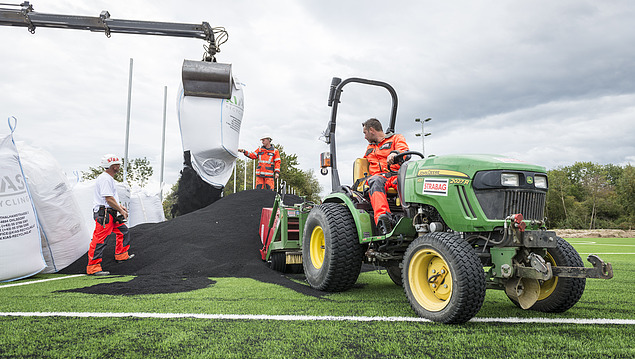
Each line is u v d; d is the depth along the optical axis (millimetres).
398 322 2322
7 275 3971
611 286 3750
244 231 5992
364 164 3594
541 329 2186
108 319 2354
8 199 4055
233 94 7129
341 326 2217
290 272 4648
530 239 2256
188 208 7562
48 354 1744
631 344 1906
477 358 1701
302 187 39094
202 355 1721
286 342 1910
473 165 2500
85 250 5227
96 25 6094
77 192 6602
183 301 2932
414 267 2568
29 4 5957
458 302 2195
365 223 3176
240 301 2938
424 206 2779
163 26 6246
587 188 52750
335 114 3869
